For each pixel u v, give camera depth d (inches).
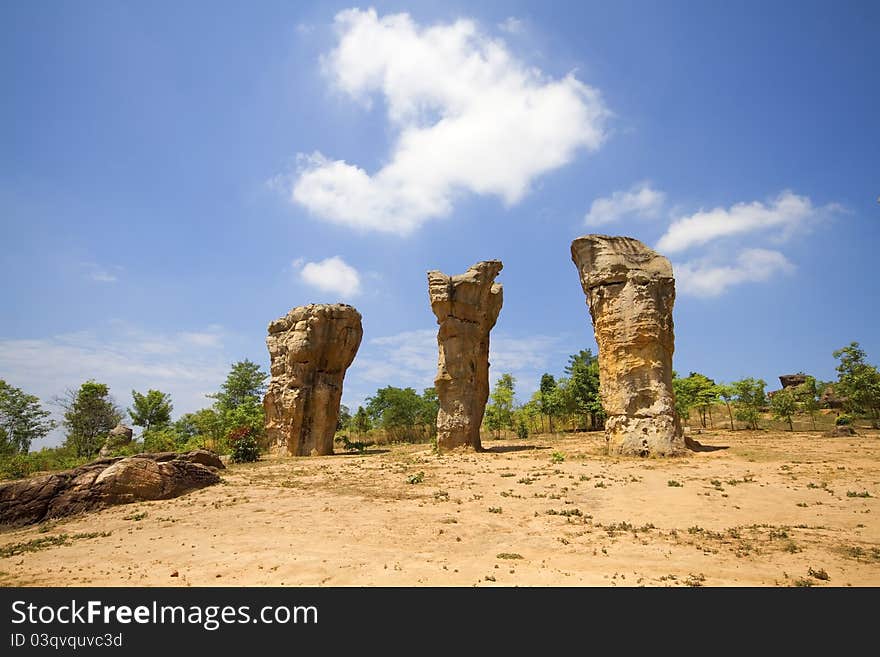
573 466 963.3
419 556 452.8
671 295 1152.8
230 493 811.4
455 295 1406.3
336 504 695.1
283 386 1761.8
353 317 1839.3
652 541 486.3
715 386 2310.5
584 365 2420.0
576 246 1227.2
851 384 2053.4
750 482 765.3
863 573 384.2
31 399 1988.2
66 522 680.4
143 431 2043.6
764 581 373.1
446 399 1373.0
